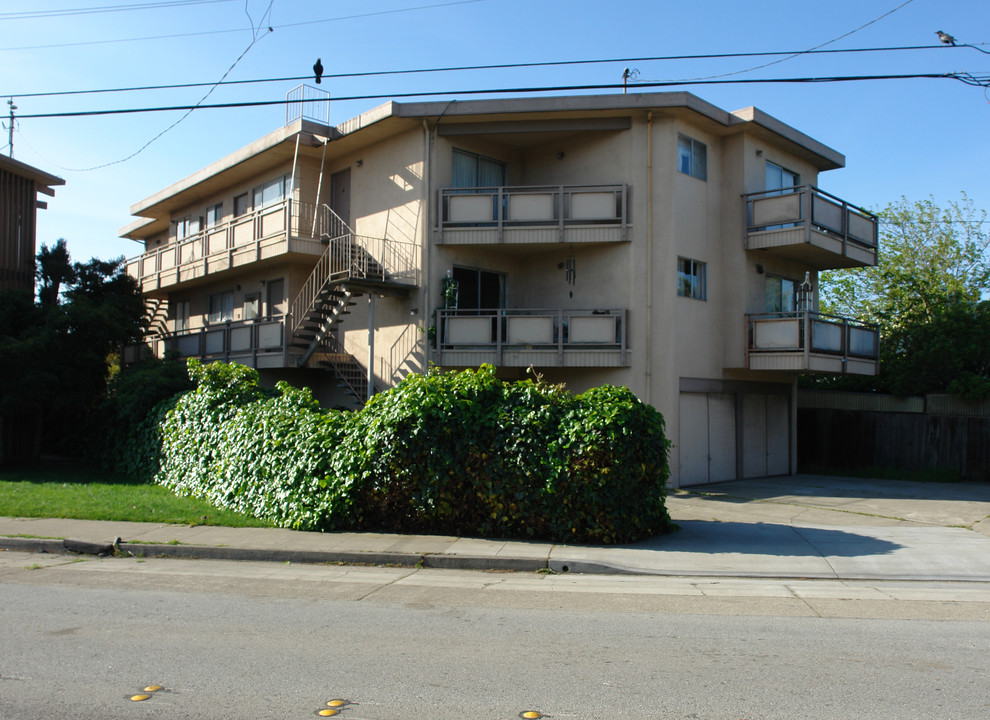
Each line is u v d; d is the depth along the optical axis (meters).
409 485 10.88
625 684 5.06
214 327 22.41
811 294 21.48
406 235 18.64
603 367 17.91
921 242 29.84
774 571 9.17
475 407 10.77
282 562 9.74
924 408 22.58
